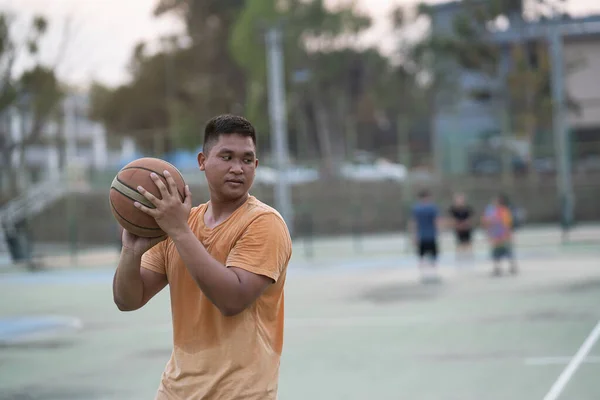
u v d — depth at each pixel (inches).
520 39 2390.5
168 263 197.2
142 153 2679.6
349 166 2257.6
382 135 3420.3
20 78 1886.1
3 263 1519.4
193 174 2060.8
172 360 197.6
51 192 2178.9
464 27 2386.8
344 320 690.2
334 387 432.8
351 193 2209.6
